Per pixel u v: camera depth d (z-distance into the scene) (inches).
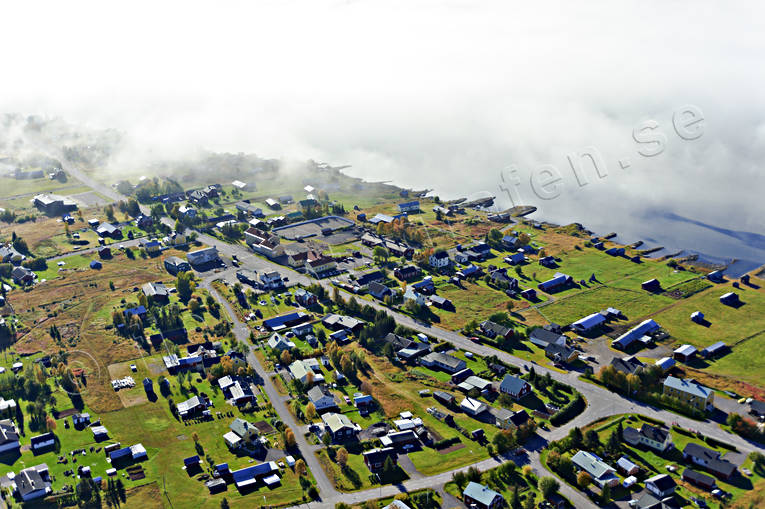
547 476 7170.3
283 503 7012.8
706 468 7416.3
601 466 7322.8
